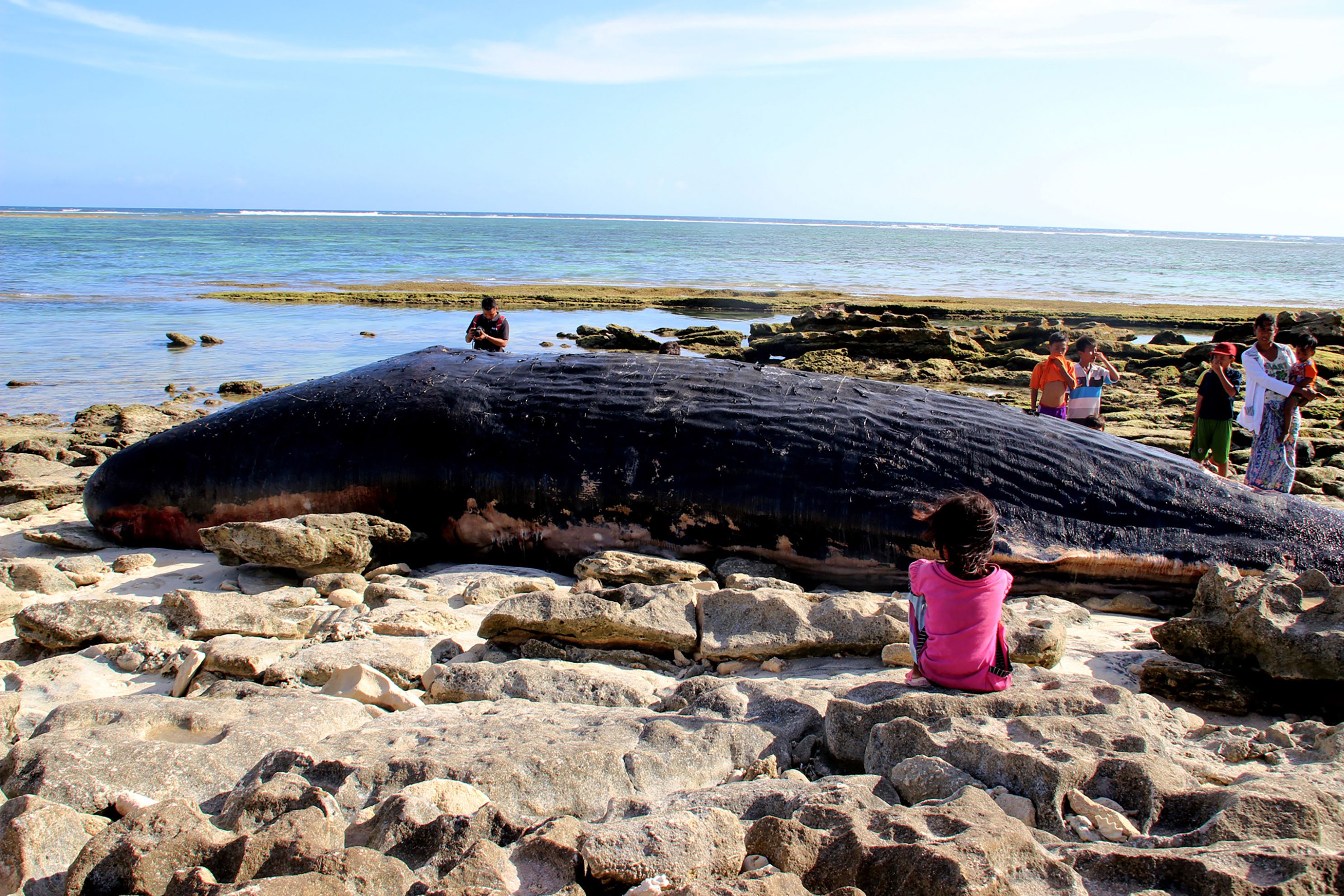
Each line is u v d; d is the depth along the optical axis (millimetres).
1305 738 3734
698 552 6129
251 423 6785
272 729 3602
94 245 64500
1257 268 76375
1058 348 9898
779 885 2402
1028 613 5234
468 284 37438
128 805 3080
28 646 4910
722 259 66500
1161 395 15680
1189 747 3605
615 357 6852
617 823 2770
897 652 4406
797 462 5930
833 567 5902
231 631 4871
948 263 69812
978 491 5762
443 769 3158
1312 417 13117
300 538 5742
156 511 6812
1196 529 5715
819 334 22203
